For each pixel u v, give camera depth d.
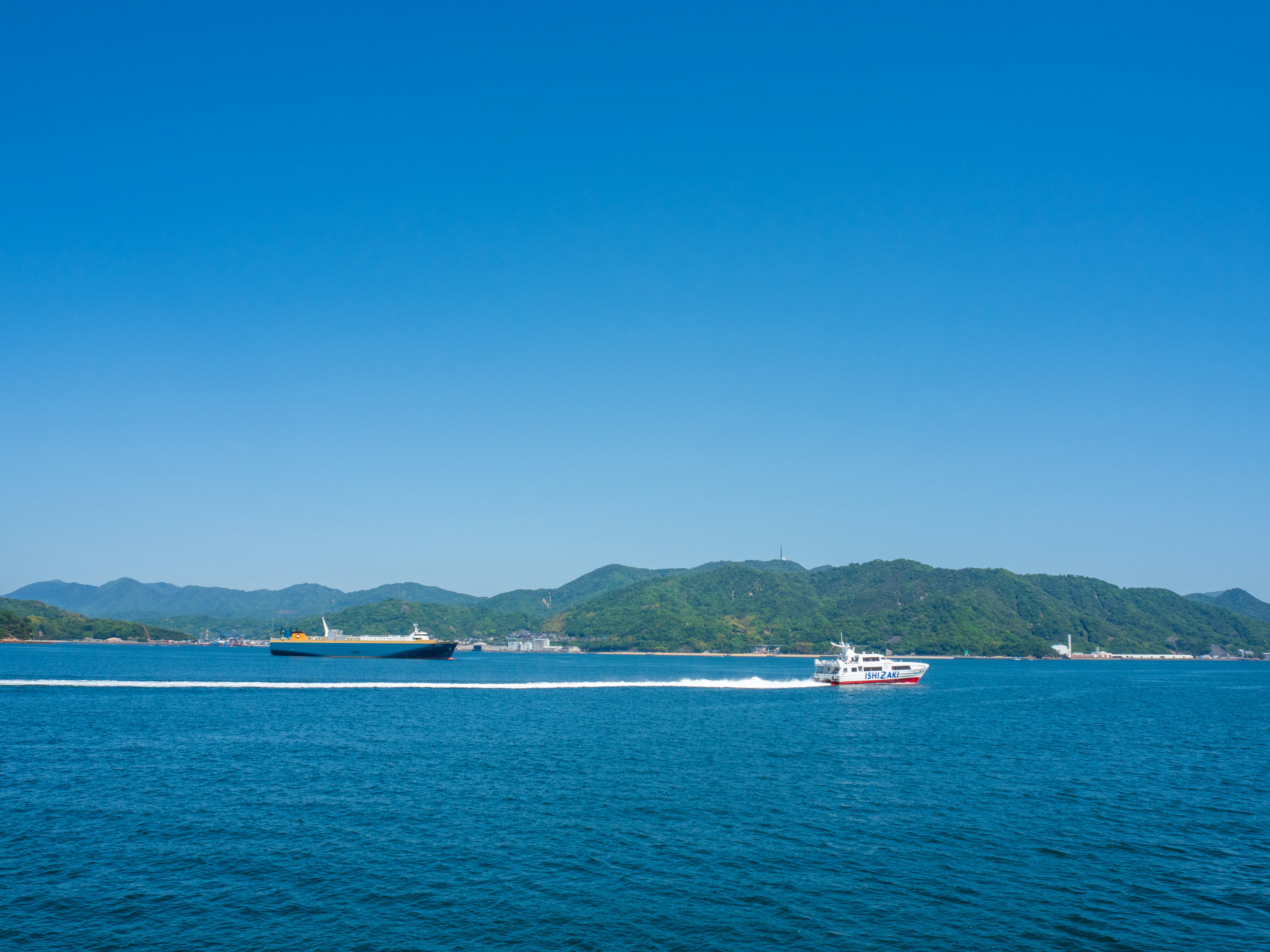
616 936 35.84
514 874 43.31
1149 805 60.44
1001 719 117.81
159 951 34.00
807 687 180.00
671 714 117.88
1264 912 39.50
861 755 81.56
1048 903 40.28
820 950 34.81
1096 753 85.31
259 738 87.50
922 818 55.75
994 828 53.28
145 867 44.00
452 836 49.97
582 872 43.72
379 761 74.44
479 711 117.75
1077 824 54.53
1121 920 38.34
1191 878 44.12
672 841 49.47
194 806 56.88
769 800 60.66
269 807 56.62
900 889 41.88
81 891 40.59
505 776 67.94
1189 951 35.25
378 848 47.47
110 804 57.28
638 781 66.69
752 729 101.88
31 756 75.19
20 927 36.28
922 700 150.25
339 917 37.69
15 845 47.47
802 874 43.94
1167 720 119.94
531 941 35.34
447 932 36.16
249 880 42.16
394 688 160.62
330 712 113.75
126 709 113.12
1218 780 70.81
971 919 38.28
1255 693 188.62
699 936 36.03
